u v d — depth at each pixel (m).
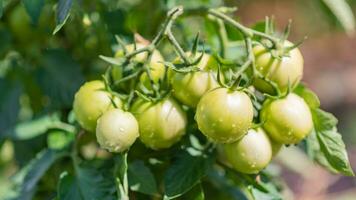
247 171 0.70
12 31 0.87
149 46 0.69
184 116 0.70
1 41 0.85
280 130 0.69
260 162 0.69
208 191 0.82
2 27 0.86
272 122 0.69
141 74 0.69
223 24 0.78
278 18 2.53
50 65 0.85
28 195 0.79
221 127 0.66
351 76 2.98
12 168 1.01
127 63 0.69
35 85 0.89
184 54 0.68
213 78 0.68
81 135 0.78
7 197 0.80
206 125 0.66
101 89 0.70
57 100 0.84
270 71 0.69
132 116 0.68
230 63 0.69
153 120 0.68
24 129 0.86
